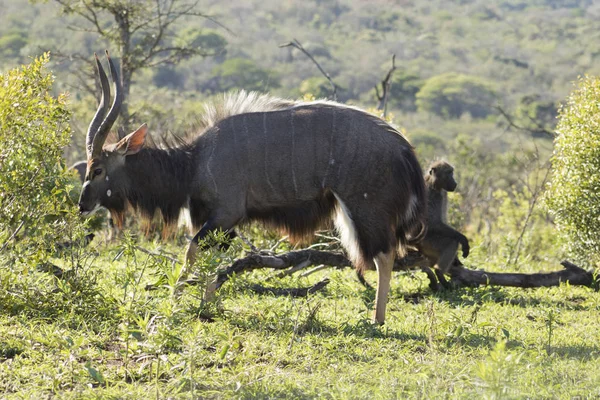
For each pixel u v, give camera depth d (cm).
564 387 1952
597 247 3403
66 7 6088
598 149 3350
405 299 3188
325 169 2688
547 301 3158
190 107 9619
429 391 1911
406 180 2689
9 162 2505
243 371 2012
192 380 1858
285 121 2717
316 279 3384
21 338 2177
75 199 3253
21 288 2480
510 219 5450
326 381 1998
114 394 1845
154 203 2805
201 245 2548
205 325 2317
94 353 2098
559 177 3494
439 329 2503
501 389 1769
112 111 2723
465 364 2170
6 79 2553
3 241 2469
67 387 1909
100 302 2520
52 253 2539
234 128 2733
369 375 2061
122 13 5969
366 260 2691
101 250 3675
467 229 5625
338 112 2719
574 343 2464
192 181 2752
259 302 2723
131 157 2773
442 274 3278
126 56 5988
